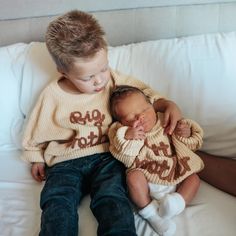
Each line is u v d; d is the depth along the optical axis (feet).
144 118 3.40
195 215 3.09
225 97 3.64
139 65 3.96
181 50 3.88
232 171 3.37
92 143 3.63
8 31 4.74
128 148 3.24
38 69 4.08
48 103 3.73
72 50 3.20
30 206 3.43
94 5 4.45
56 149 3.69
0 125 4.17
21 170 3.91
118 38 4.61
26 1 4.51
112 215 2.96
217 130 3.66
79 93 3.68
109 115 3.67
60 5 4.51
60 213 3.05
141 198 3.18
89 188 3.58
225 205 3.16
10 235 3.14
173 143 3.39
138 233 3.06
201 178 3.51
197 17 4.34
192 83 3.74
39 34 4.73
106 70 3.45
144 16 4.43
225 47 3.79
